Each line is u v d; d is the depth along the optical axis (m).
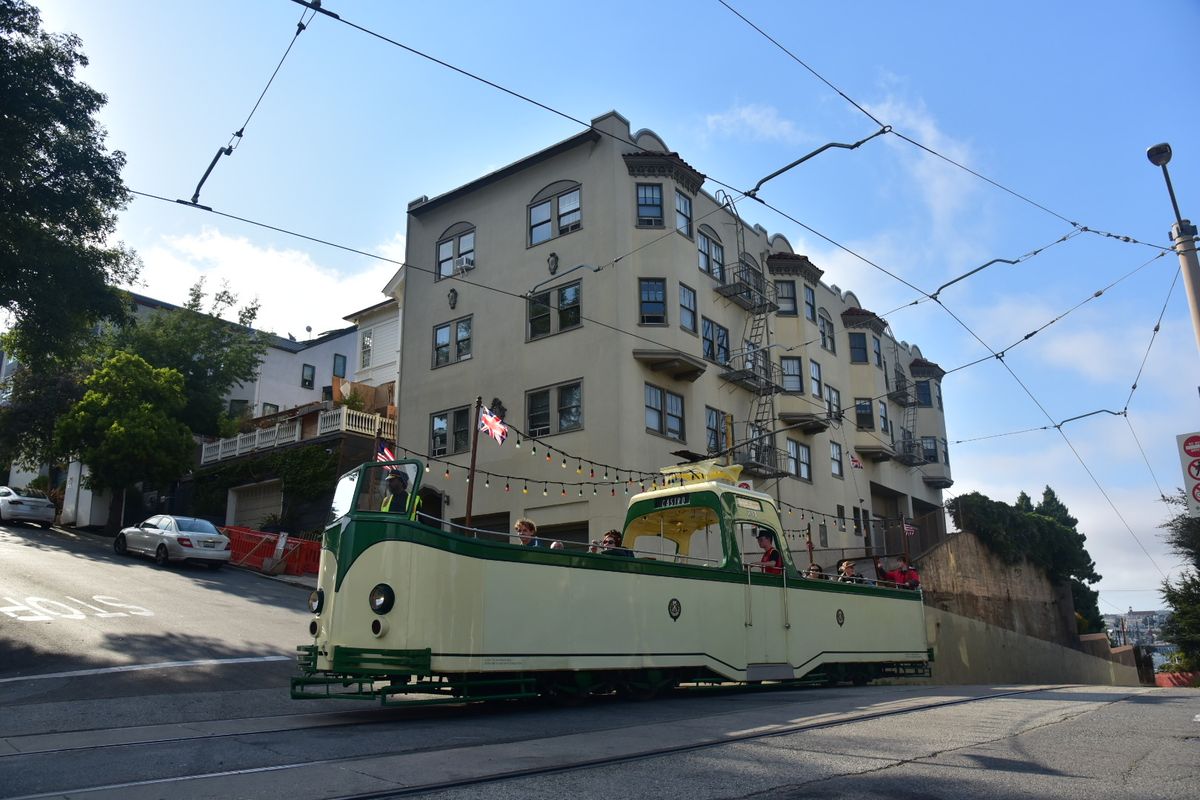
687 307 28.48
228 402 46.81
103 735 8.27
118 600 19.55
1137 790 5.89
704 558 13.63
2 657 13.64
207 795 5.67
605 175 28.23
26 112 20.27
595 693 12.08
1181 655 37.72
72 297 22.17
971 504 36.31
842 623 15.72
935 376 48.31
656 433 26.98
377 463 10.21
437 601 9.51
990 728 8.82
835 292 39.50
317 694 9.20
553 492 26.97
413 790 5.79
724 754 7.24
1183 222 12.87
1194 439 13.02
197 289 42.91
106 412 34.97
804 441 34.81
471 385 30.23
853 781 6.20
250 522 36.53
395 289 41.47
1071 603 44.06
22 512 35.25
